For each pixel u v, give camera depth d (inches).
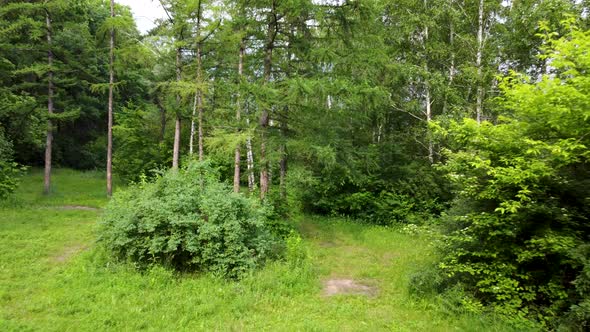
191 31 466.9
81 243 326.0
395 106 547.5
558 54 187.5
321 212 537.0
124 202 286.5
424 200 490.9
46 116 581.9
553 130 187.6
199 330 174.9
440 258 230.8
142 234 260.2
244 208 279.4
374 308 212.4
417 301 217.8
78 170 1055.6
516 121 202.8
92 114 1058.7
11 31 561.0
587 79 166.2
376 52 391.2
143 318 183.6
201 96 470.3
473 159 210.7
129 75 826.2
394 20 545.0
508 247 194.1
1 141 536.7
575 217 185.9
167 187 292.2
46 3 555.2
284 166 419.2
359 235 408.2
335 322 190.9
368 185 522.0
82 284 222.4
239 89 337.4
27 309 189.0
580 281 159.5
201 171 329.7
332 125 389.4
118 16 576.4
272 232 330.3
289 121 389.4
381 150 540.7
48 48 577.9
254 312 199.9
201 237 249.3
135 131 793.6
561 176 185.6
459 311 195.8
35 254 285.3
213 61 531.2
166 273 235.1
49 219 425.4
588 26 375.2
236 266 249.4
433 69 517.3
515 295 185.5
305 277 249.8
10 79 673.0
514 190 194.1
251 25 375.9
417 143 581.6
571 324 161.6
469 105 480.1
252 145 429.4
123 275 235.6
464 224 219.6
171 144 813.9
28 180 783.1
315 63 377.1
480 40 466.6
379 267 291.7
